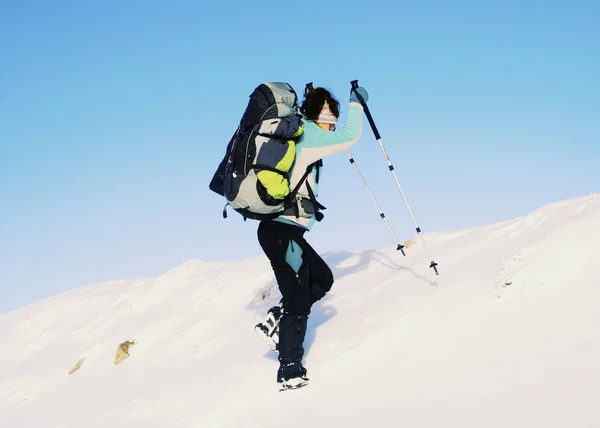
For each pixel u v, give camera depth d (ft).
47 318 36.94
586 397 12.79
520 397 13.46
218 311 27.30
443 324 17.47
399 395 15.08
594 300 15.94
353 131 17.29
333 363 17.65
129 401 21.12
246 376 19.15
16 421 23.88
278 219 17.17
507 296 17.54
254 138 16.08
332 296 22.66
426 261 22.91
